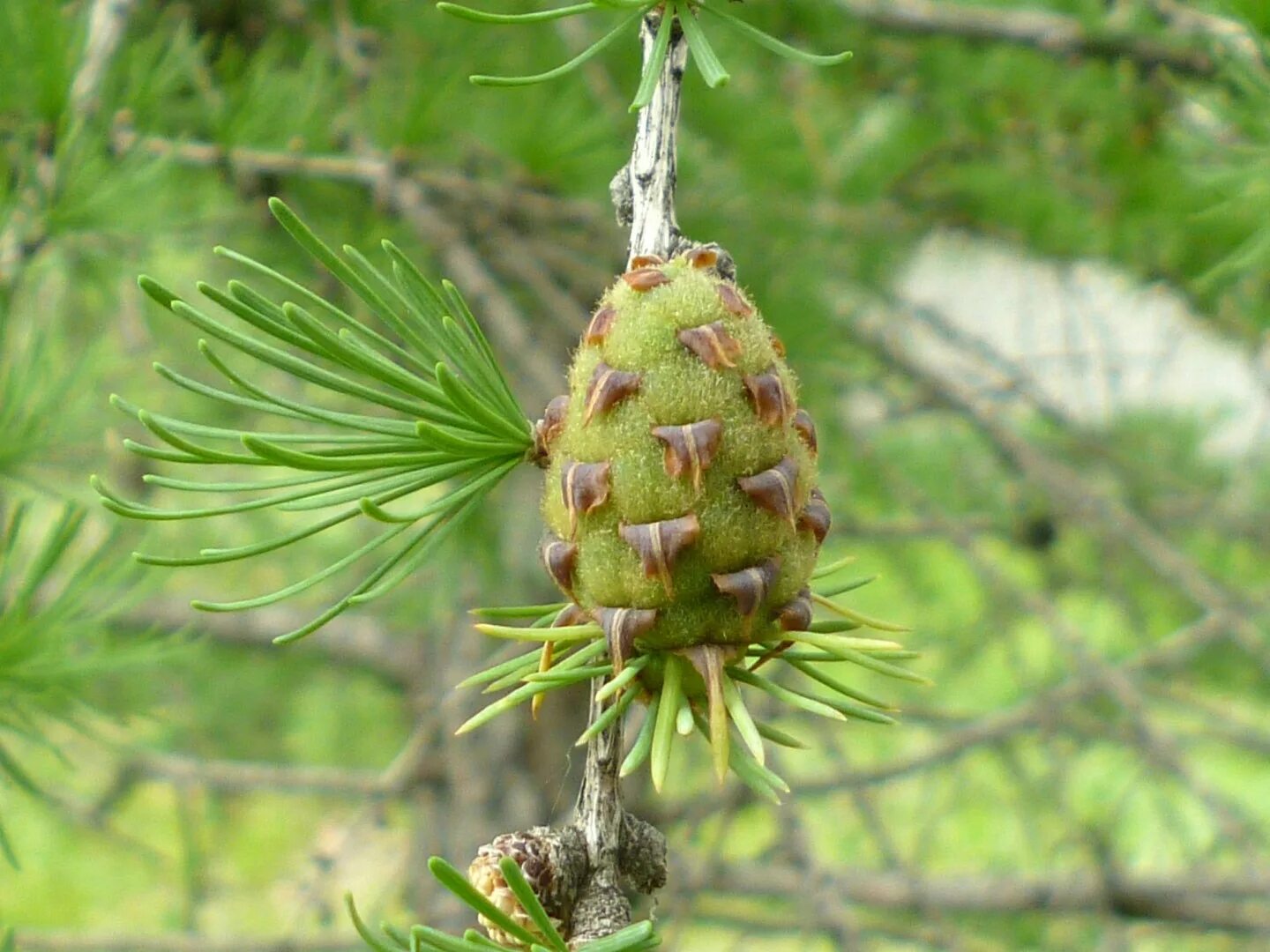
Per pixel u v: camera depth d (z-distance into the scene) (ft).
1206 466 2.61
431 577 2.23
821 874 1.82
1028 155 2.01
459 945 0.71
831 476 2.32
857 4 1.78
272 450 0.74
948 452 2.65
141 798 2.76
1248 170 1.02
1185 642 2.07
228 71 1.49
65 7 1.23
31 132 1.14
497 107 1.52
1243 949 2.41
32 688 0.96
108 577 0.99
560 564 0.75
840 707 0.75
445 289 0.77
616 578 0.74
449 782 2.37
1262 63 1.00
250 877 2.89
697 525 0.74
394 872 2.51
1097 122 1.88
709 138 1.83
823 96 2.08
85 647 1.05
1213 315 1.99
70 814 2.04
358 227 1.60
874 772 2.00
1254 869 1.61
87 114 1.14
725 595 0.74
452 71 1.43
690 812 1.94
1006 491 2.53
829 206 1.95
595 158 1.53
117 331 1.63
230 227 1.61
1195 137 1.07
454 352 0.77
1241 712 2.68
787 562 0.75
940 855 2.65
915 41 1.94
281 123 1.38
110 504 0.73
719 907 2.31
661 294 0.75
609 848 0.76
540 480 1.95
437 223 1.57
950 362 2.39
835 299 2.17
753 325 0.75
